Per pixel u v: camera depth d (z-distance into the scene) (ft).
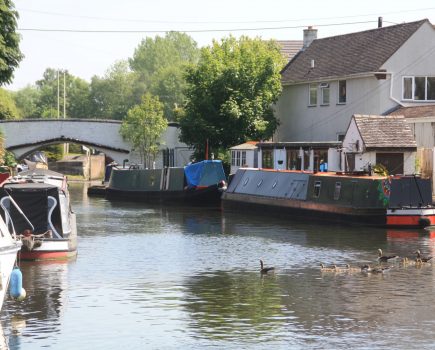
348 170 160.97
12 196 107.45
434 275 94.63
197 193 197.77
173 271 97.91
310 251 112.68
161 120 270.26
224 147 217.36
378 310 78.48
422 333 70.79
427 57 192.24
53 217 108.17
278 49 261.03
